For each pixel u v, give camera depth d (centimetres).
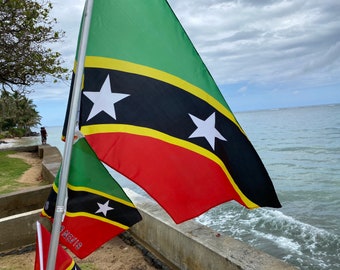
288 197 1377
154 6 221
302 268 727
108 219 240
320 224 1010
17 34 1296
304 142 3416
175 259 449
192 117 223
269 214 1100
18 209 696
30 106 8094
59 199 193
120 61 216
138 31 219
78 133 218
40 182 977
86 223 234
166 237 466
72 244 232
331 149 2736
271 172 1991
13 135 7862
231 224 1023
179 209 214
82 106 208
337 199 1298
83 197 232
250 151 229
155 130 217
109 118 212
